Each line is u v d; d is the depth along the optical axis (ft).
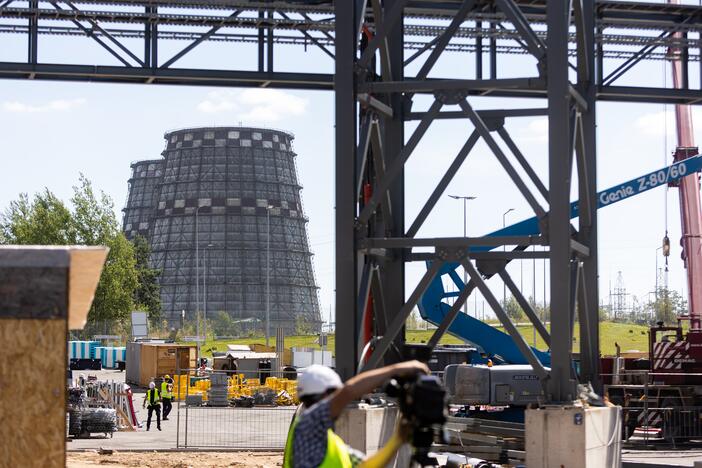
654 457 90.12
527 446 54.13
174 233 626.23
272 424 132.16
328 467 20.38
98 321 342.64
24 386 22.41
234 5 102.89
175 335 483.92
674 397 105.91
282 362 234.79
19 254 22.59
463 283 101.24
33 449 22.35
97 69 103.71
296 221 645.92
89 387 130.62
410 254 67.82
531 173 62.80
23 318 22.47
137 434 116.16
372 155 67.56
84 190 336.70
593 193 67.26
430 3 104.73
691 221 167.02
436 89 58.90
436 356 133.80
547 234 57.21
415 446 20.30
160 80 106.93
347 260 57.67
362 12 59.67
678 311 462.19
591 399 59.82
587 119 67.56
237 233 621.31
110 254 335.47
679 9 110.83
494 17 104.83
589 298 66.90
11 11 101.09
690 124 169.78
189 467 77.56
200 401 170.81
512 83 58.23
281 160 649.61
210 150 636.07
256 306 610.24
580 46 66.28
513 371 84.84
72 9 102.73
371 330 66.13
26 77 104.37
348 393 20.44
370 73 64.34
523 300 60.80
